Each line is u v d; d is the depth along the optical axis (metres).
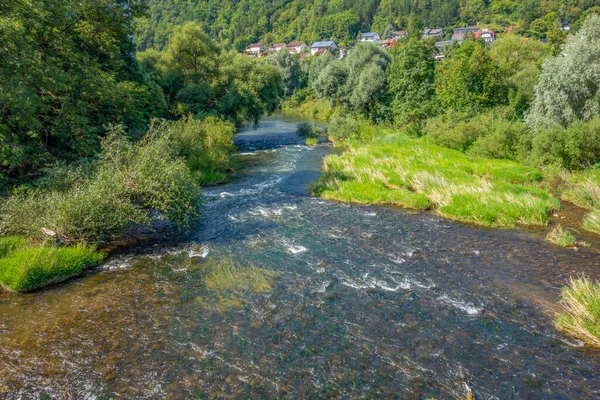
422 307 9.02
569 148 21.28
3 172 15.57
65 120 18.08
